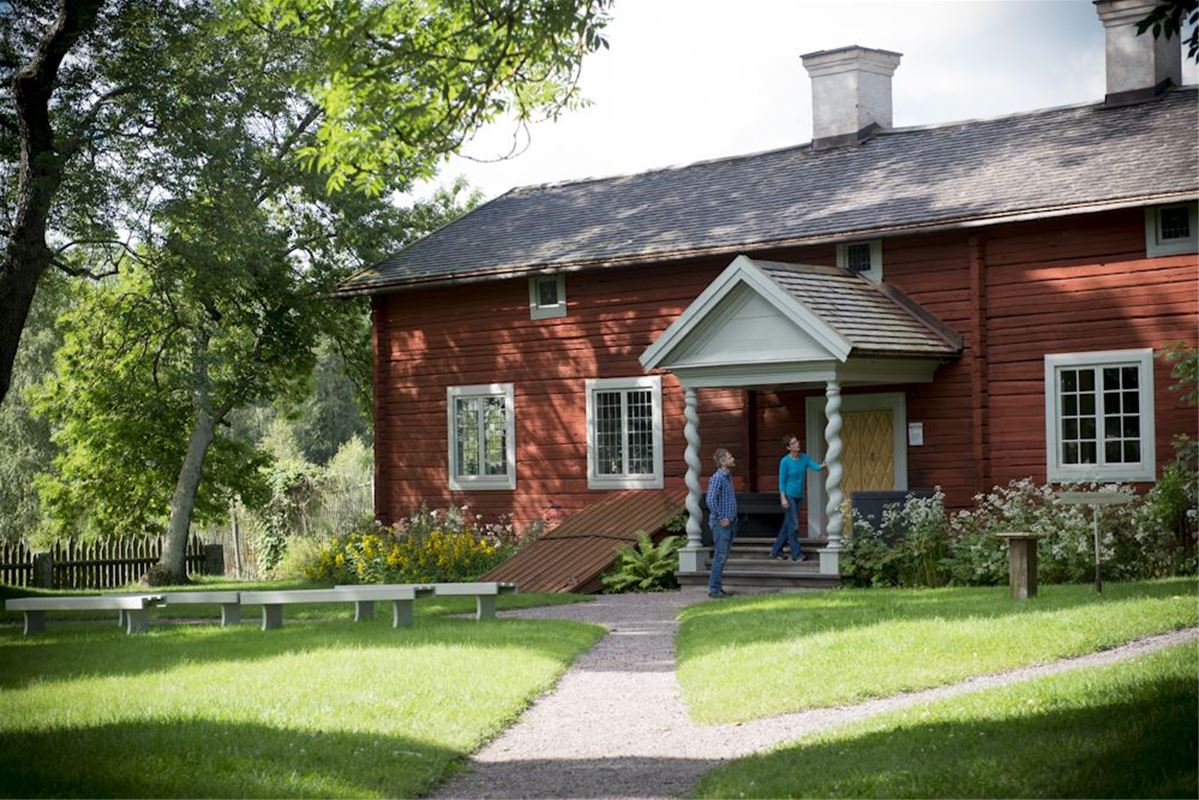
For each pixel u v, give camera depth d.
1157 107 23.53
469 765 10.08
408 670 13.20
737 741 10.50
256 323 32.81
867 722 10.30
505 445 28.41
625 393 26.78
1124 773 7.89
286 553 35.78
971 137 25.45
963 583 20.28
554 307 27.72
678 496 25.62
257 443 60.84
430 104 13.51
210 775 8.98
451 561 26.09
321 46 13.34
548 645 15.11
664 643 15.99
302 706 11.43
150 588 29.53
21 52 24.52
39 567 31.38
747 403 25.20
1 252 24.73
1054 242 22.06
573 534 25.16
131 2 25.36
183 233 27.52
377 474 30.11
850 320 21.67
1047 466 21.95
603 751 10.40
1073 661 12.24
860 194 24.78
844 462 24.22
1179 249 20.95
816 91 27.75
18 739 10.14
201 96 26.61
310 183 30.66
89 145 25.11
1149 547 19.83
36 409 36.22
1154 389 21.05
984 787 8.00
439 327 29.39
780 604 18.14
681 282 26.06
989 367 22.62
